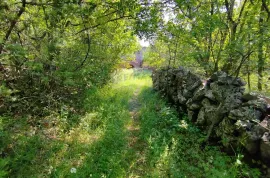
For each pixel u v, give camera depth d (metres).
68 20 5.71
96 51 9.41
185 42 6.83
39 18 5.30
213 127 4.85
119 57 12.39
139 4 5.30
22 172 3.42
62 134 4.84
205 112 5.17
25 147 3.99
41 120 5.32
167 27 6.59
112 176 3.65
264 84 6.98
